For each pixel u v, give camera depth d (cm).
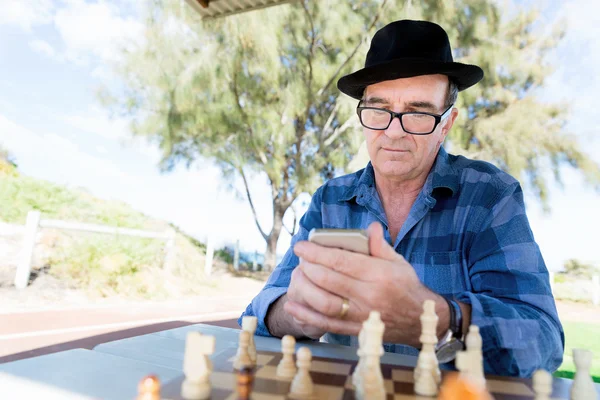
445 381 68
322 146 744
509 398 66
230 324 397
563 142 642
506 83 662
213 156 724
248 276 770
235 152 721
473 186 123
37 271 464
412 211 124
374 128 122
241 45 673
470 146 652
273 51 674
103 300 461
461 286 116
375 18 672
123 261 536
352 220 138
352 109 696
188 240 786
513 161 632
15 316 351
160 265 614
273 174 747
